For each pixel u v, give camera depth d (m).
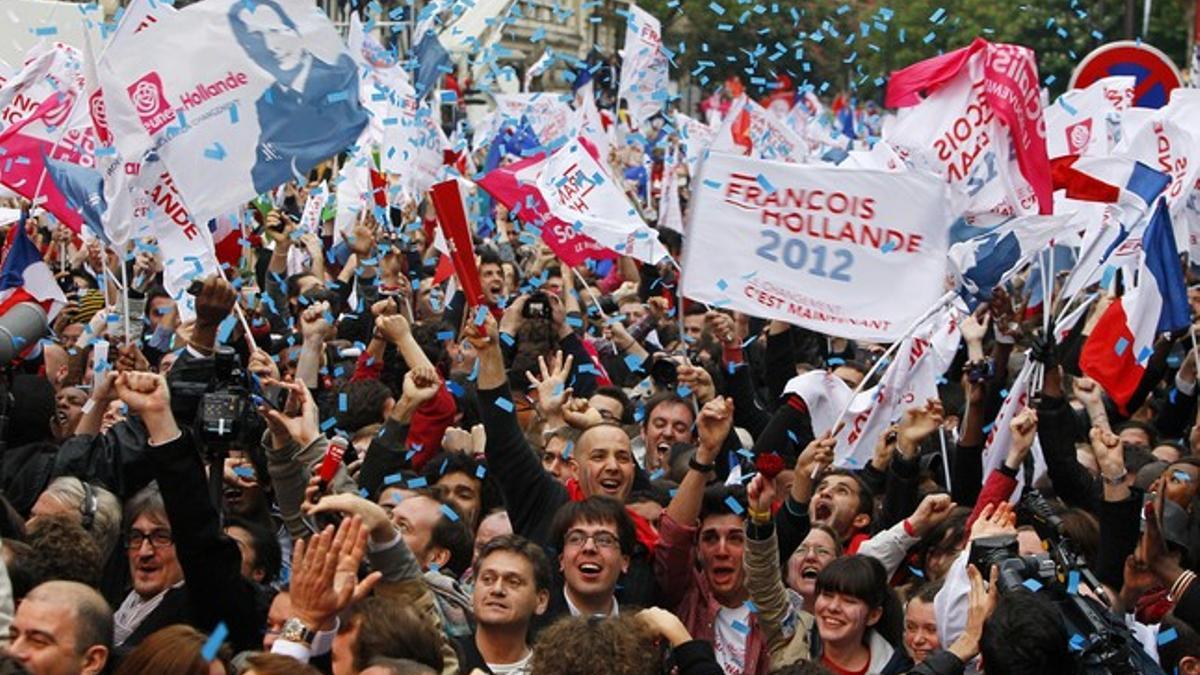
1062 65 49.47
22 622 9.20
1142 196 16.59
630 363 19.75
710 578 12.55
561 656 9.45
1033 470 15.57
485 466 14.68
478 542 13.05
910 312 15.07
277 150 15.46
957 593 11.07
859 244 15.09
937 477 16.55
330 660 9.72
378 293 22.50
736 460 15.34
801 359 21.61
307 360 16.09
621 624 9.59
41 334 12.89
